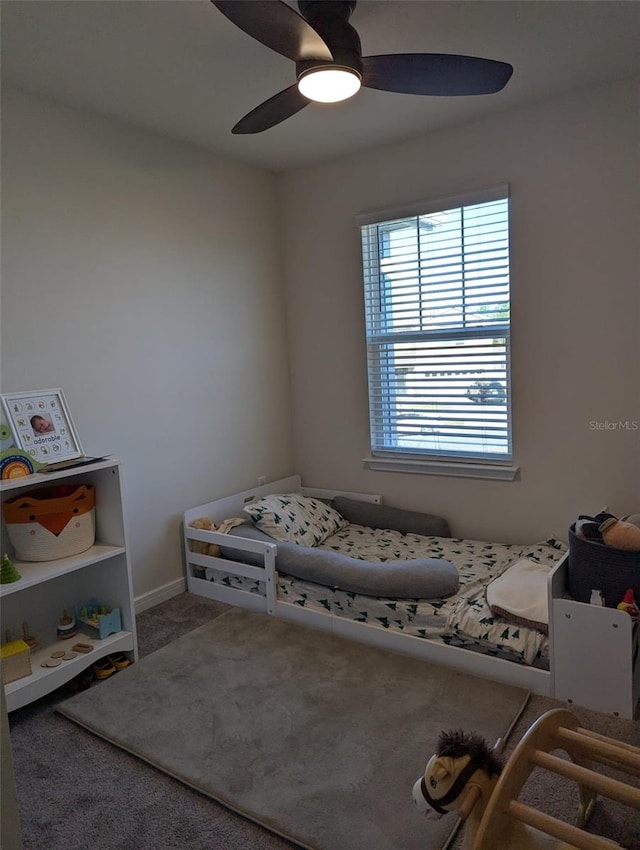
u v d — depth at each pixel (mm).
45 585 2518
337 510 3615
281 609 2803
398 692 2166
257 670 2363
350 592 2596
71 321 2619
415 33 2088
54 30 1963
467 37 2129
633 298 2664
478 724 1961
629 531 2051
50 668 2213
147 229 2938
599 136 2643
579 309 2795
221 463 3422
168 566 3135
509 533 3137
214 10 1867
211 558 3053
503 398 3092
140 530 2984
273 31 1545
